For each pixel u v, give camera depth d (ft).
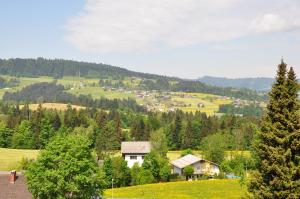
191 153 458.09
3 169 338.34
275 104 106.32
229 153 436.76
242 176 214.90
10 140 514.27
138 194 253.85
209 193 256.73
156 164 321.73
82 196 138.21
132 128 585.22
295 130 103.09
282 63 107.34
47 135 511.81
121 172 301.22
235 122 590.55
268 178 105.91
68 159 135.64
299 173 101.55
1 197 159.63
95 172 140.77
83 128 516.32
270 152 103.60
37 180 135.23
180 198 242.37
